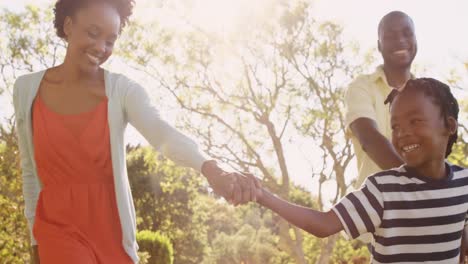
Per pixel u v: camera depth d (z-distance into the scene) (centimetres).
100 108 309
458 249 290
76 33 307
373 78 394
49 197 310
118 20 311
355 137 388
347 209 281
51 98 315
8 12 1772
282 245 2153
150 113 309
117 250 308
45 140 309
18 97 319
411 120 285
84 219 305
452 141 297
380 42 401
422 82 289
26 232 1386
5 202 1370
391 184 283
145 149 2062
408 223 283
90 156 307
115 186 306
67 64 313
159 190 2703
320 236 281
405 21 393
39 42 1795
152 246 1827
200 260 2731
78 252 297
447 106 288
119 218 308
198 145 297
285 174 1889
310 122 1833
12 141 1458
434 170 287
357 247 2297
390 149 348
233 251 2655
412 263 284
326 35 1850
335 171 1839
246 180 271
